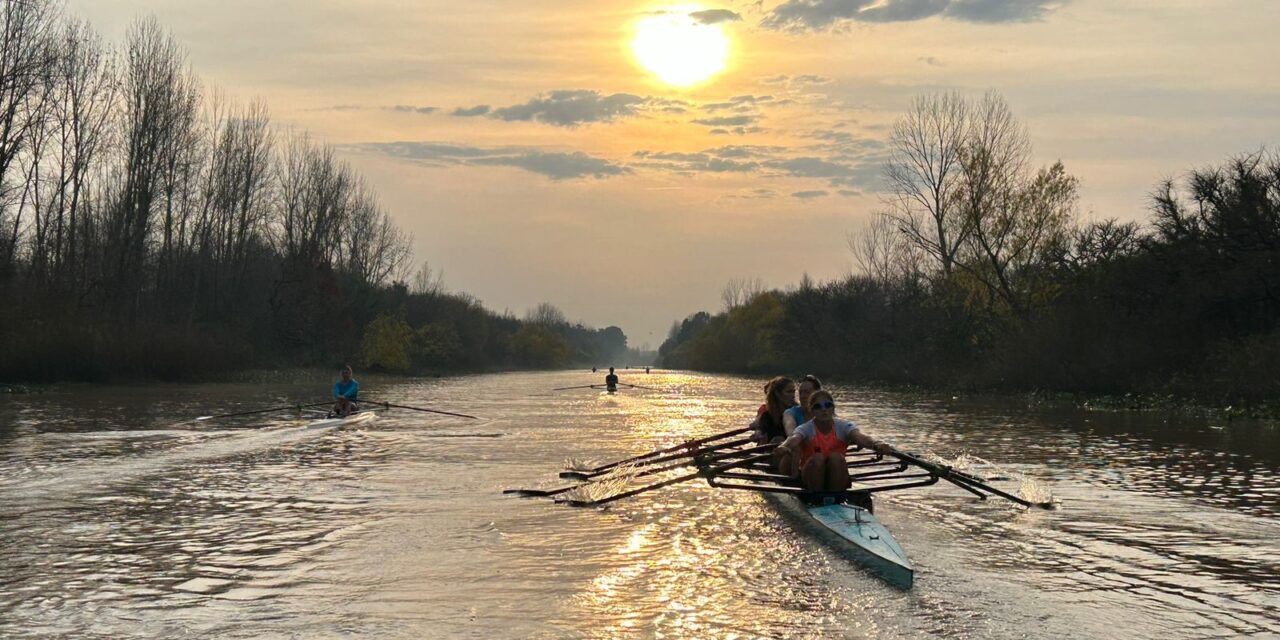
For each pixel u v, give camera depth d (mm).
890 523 11172
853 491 11242
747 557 9320
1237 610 7621
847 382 66312
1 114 40750
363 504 12430
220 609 7551
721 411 34312
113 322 47562
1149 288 36125
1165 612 7551
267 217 66438
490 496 13109
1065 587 8297
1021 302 45500
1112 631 7074
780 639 6844
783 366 86812
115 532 10539
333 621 7246
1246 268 30781
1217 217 32750
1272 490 13758
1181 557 9445
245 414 28219
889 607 7641
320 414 28531
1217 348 32500
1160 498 13016
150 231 53781
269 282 67062
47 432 22312
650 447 20078
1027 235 44656
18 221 45094
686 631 7020
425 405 38594
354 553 9492
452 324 99125
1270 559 9367
